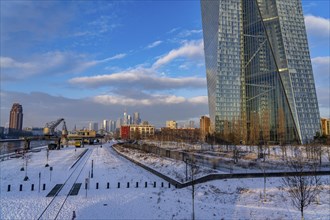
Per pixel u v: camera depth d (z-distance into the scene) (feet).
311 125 417.69
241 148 301.63
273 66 465.47
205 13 590.96
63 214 92.94
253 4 524.52
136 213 94.22
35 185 141.90
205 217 87.92
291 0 490.08
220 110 487.61
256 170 140.15
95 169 203.31
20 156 290.15
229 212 91.50
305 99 430.20
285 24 473.26
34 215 91.71
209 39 557.33
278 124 400.06
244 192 111.04
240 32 525.75
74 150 421.59
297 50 458.91
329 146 263.29
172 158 221.46
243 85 508.12
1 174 175.73
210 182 125.59
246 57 522.47
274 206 95.09
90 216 91.56
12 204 104.99
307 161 179.93
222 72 502.38
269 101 461.78
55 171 190.60
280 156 213.87
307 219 81.46
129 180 156.46
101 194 121.80
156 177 166.50
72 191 128.26
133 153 323.57
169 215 90.99
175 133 641.40
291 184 112.16
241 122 404.98
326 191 107.45
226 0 527.81
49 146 431.43
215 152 266.77
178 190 123.34
